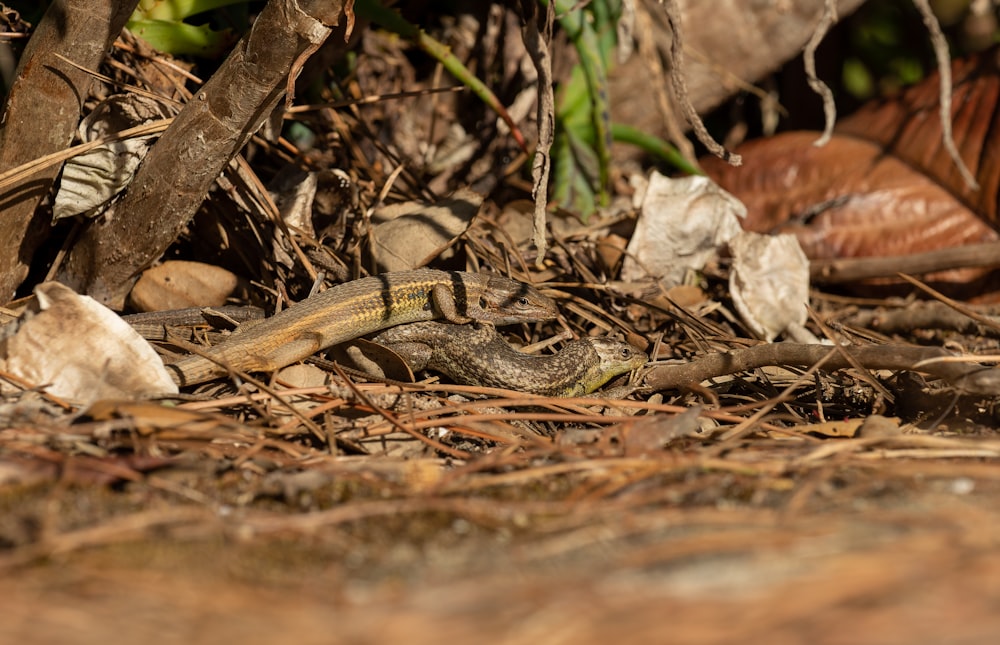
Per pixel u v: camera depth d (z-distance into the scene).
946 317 12.05
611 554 5.10
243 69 7.89
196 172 8.48
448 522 5.65
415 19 14.18
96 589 4.70
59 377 7.30
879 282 13.85
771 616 4.39
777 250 11.47
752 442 7.09
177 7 10.40
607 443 7.08
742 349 9.02
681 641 4.21
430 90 11.73
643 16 12.91
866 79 18.45
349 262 10.31
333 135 12.83
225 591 4.74
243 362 8.25
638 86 15.45
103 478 5.91
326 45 11.53
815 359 8.55
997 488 6.00
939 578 4.64
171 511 5.58
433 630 4.34
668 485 6.19
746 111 17.89
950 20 18.42
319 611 4.56
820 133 15.80
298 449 6.84
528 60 13.65
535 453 6.71
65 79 8.34
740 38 15.52
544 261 11.60
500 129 13.90
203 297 9.74
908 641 4.14
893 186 14.54
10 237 8.80
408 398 7.56
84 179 8.89
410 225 10.02
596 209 13.52
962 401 8.46
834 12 10.32
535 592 4.68
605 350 9.36
